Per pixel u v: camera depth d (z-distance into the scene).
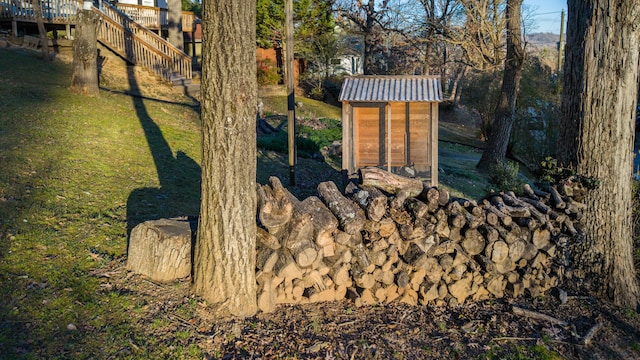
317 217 5.07
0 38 17.48
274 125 18.12
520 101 20.81
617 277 6.22
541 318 5.54
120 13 20.19
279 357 4.39
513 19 16.70
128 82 17.09
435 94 9.78
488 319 5.46
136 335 4.29
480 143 26.03
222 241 4.75
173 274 5.19
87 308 4.50
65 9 20.00
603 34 6.14
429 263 5.52
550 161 6.82
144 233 5.23
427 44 22.72
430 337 5.05
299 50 30.39
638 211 7.55
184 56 19.25
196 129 13.67
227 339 4.50
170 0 23.56
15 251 5.21
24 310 4.31
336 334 4.86
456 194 12.16
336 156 15.06
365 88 10.13
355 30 26.95
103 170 8.65
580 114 6.41
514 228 5.73
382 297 5.52
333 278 5.28
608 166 6.29
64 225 6.10
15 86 12.55
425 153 10.23
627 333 5.55
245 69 4.52
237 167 4.65
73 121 10.90
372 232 5.27
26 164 7.86
